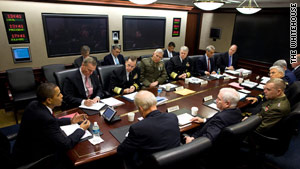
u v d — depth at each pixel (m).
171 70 3.75
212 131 1.63
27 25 3.53
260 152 2.19
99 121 1.94
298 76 3.38
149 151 1.35
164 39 5.57
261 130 2.06
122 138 1.66
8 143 1.67
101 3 4.17
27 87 3.46
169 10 5.39
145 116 1.53
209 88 3.03
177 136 1.44
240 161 2.27
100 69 3.01
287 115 1.88
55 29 3.84
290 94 2.58
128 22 4.76
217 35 6.18
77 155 1.45
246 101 2.57
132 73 3.03
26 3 3.43
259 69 5.48
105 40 4.56
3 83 3.57
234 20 5.75
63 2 3.77
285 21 4.79
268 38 5.17
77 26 4.09
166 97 2.60
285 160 2.46
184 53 3.66
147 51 5.36
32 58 3.71
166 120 1.44
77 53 4.24
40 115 1.48
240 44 5.76
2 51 3.41
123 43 4.84
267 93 2.13
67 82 2.46
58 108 3.81
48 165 1.56
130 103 2.37
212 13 6.23
